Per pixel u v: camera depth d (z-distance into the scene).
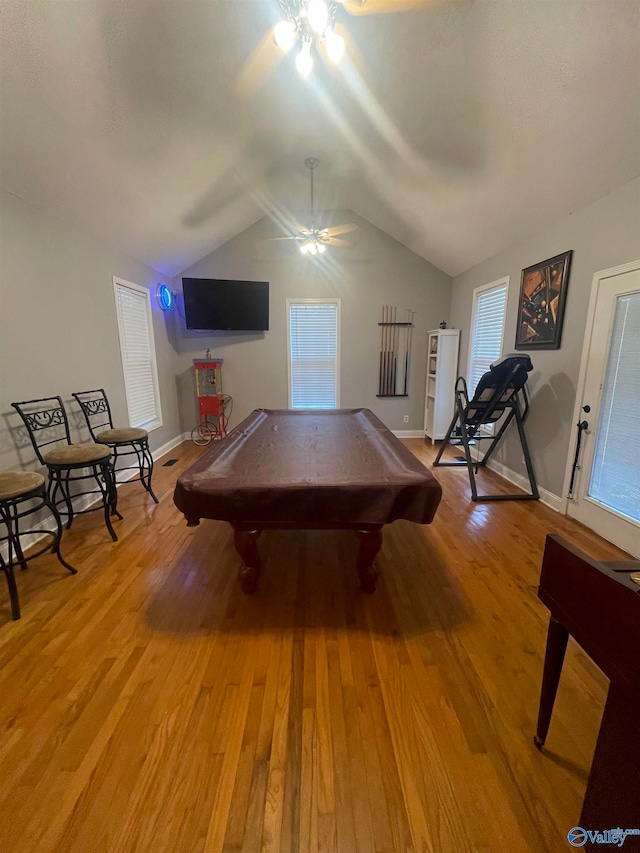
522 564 2.29
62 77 1.88
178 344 5.27
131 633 1.72
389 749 1.22
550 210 2.93
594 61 1.78
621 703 0.81
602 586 0.85
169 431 5.04
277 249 5.07
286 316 5.23
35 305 2.56
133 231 3.56
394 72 2.28
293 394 5.49
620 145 2.12
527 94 2.09
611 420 2.53
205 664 1.55
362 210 4.82
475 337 4.55
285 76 2.35
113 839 0.99
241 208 4.35
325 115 2.83
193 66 2.14
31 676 1.49
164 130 2.54
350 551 2.46
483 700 1.39
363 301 5.22
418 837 1.00
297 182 4.08
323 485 1.67
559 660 1.11
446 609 1.89
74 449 2.46
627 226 2.34
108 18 1.73
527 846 0.98
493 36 1.88
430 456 4.60
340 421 3.15
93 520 2.88
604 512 2.57
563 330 2.96
